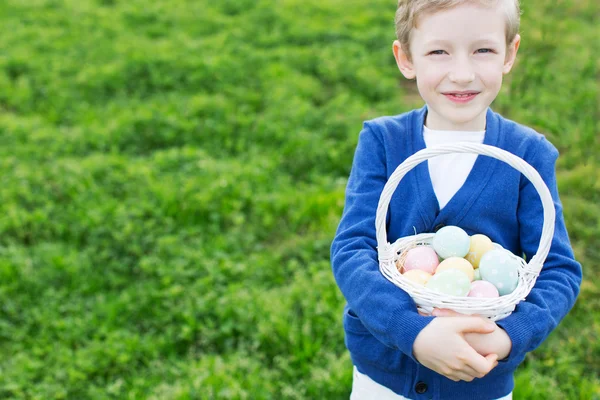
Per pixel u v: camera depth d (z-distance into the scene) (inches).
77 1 380.2
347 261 72.7
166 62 287.9
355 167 80.8
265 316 150.6
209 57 290.5
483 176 74.6
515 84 216.4
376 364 79.4
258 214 196.4
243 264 172.2
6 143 233.3
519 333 65.5
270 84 269.0
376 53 296.2
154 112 248.1
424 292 65.4
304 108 244.4
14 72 292.7
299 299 154.6
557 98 223.5
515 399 121.2
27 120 249.1
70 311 162.2
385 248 68.8
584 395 123.4
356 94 265.1
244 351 143.6
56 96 270.5
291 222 193.2
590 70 250.7
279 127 235.8
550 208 64.6
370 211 76.7
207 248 180.5
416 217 75.8
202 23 343.0
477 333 64.7
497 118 78.2
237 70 280.7
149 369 143.3
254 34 327.3
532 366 132.1
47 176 213.0
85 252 181.0
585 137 205.2
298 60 291.3
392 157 77.9
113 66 287.0
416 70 73.4
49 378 139.9
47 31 331.0
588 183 185.8
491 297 66.3
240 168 213.8
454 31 68.6
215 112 248.1
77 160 224.2
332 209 193.8
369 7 355.3
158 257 177.8
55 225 190.5
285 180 211.9
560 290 70.3
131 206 197.3
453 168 76.5
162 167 218.1
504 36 70.6
